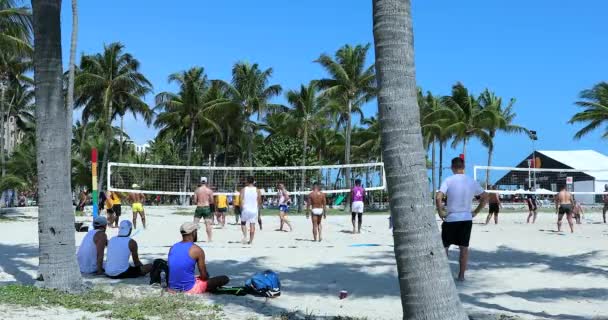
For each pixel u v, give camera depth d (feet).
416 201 12.78
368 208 124.67
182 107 131.95
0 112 108.58
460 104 138.92
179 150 167.63
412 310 12.69
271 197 121.70
